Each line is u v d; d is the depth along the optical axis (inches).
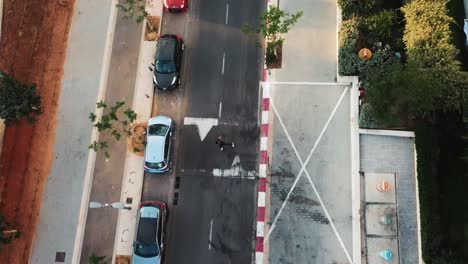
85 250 1048.2
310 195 1022.4
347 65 1037.2
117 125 1115.3
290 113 1076.5
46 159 1109.1
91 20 1198.3
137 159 1092.5
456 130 973.2
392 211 971.9
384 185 968.9
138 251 998.4
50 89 1153.4
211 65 1143.6
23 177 1099.3
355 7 1068.5
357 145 1005.8
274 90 1096.2
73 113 1135.6
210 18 1176.2
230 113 1106.7
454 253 901.8
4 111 1006.4
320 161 1037.8
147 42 1169.4
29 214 1077.1
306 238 999.0
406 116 995.3
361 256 957.2
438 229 916.0
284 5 1149.7
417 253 944.9
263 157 1060.5
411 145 997.2
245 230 1034.7
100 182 1087.6
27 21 1192.8
